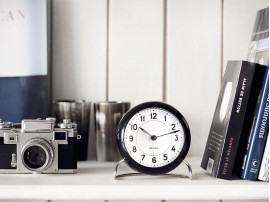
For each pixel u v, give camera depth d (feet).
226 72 2.67
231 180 2.45
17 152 2.56
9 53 3.02
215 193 2.31
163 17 3.16
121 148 2.45
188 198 2.31
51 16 3.15
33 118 3.01
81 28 3.16
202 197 2.31
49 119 2.58
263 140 2.42
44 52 3.02
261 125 2.41
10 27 3.02
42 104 3.02
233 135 2.44
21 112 3.02
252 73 2.42
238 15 3.18
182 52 3.17
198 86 3.18
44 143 2.52
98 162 2.94
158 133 2.47
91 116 3.17
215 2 3.17
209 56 3.18
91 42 3.17
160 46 3.17
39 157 2.56
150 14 3.16
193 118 3.19
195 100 3.18
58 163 2.56
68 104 2.88
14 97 3.02
